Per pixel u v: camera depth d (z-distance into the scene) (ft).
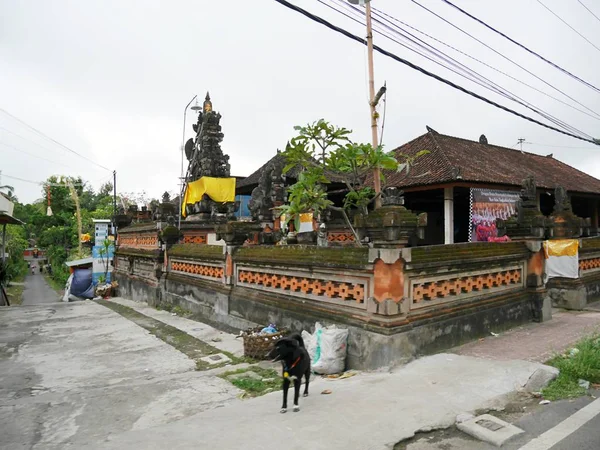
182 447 11.94
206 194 49.93
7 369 22.84
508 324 25.08
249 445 11.91
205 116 52.19
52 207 155.12
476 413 13.84
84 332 32.65
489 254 23.75
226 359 23.13
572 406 14.58
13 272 119.75
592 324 26.43
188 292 37.17
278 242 35.50
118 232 61.46
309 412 14.16
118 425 14.42
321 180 24.11
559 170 84.79
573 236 32.12
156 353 25.27
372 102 24.29
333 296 21.74
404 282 19.13
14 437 13.69
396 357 18.39
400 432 12.52
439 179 53.52
